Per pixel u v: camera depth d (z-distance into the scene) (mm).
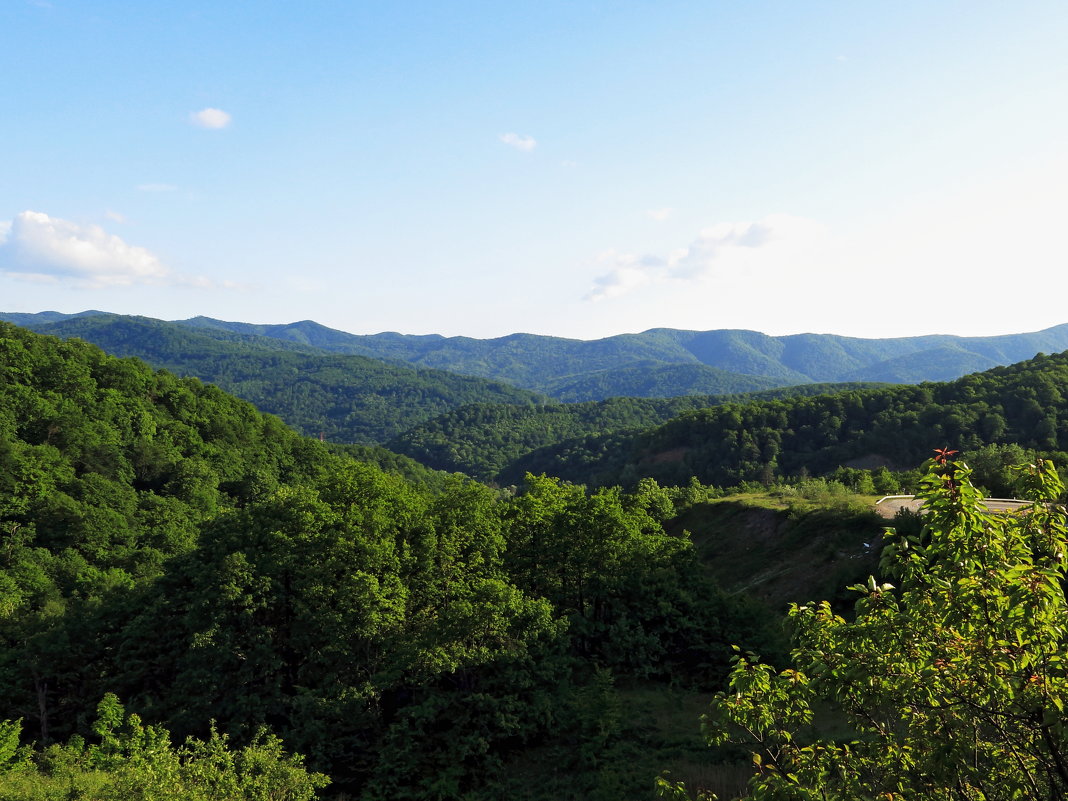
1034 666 6137
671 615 27250
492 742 21828
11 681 27078
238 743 21453
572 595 28016
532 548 29141
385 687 21547
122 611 28594
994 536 6656
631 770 19453
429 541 25391
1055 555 6582
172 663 25578
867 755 7648
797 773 7625
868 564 31453
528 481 33531
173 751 19359
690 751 20141
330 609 23250
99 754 19938
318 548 24422
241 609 24031
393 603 23000
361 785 20906
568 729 22578
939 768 6602
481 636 22047
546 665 22781
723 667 25766
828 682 7156
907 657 6934
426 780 19969
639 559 28219
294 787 16969
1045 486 6938
